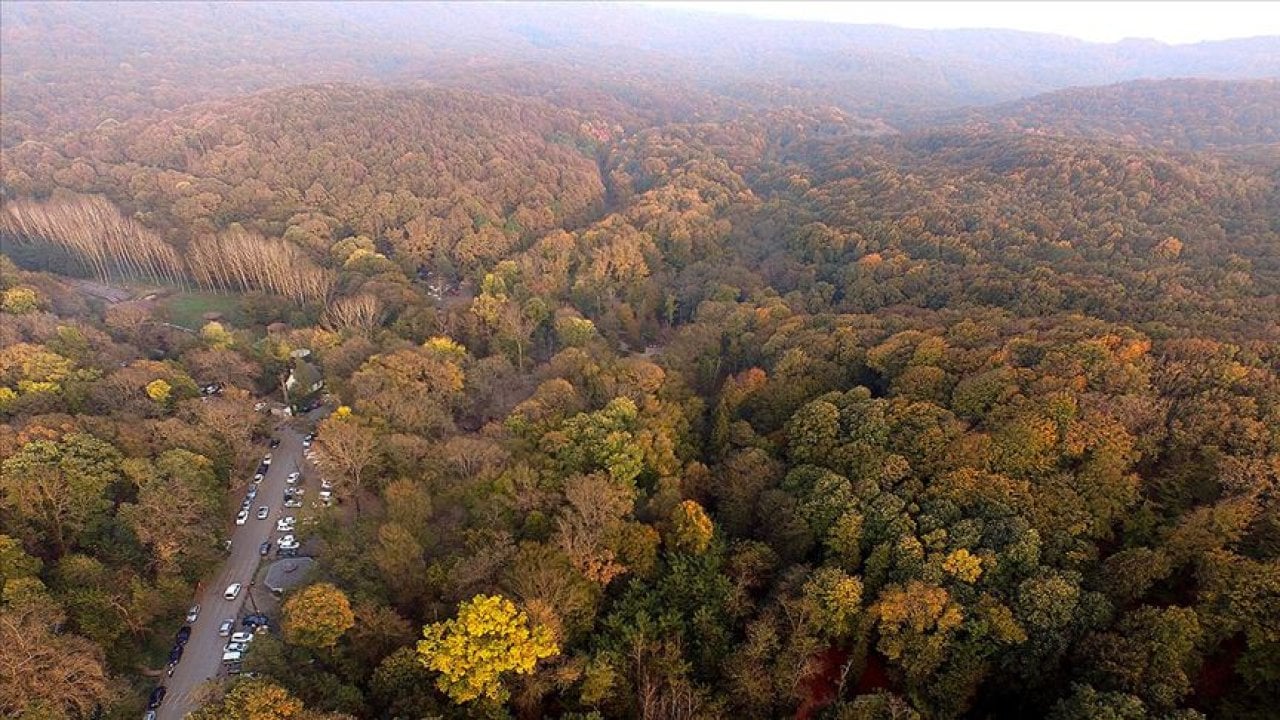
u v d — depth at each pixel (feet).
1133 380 368.27
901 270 634.84
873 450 358.02
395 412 431.02
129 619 302.86
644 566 312.71
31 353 454.40
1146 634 249.55
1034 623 267.18
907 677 270.46
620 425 400.47
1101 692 239.91
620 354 642.22
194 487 364.79
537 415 421.59
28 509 324.60
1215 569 261.85
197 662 317.22
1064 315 474.90
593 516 320.91
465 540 328.29
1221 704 241.35
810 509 329.52
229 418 435.53
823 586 286.25
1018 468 325.62
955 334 462.19
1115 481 310.45
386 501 371.56
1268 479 292.20
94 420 391.86
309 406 540.11
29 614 267.59
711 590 302.86
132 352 546.67
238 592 355.56
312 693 255.91
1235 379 358.64
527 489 345.72
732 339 577.84
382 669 265.75
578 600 284.82
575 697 267.80
